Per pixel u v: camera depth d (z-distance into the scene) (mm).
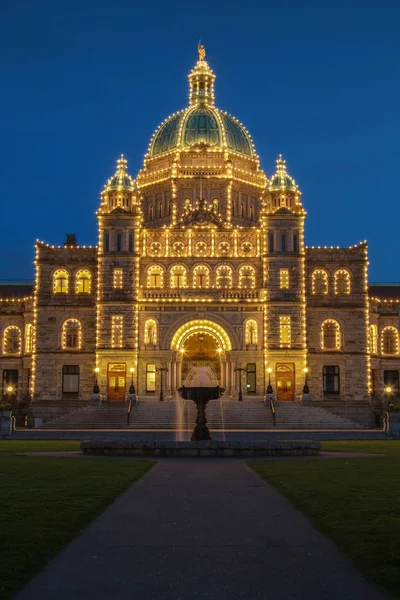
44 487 26484
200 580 14812
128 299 84688
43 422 81375
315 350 87000
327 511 21484
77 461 37250
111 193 86250
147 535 18766
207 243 87438
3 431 62875
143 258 86875
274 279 85375
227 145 97250
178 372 84375
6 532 18062
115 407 77250
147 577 15023
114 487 26766
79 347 87000
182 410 76125
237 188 96188
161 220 95688
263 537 18500
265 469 33812
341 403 84750
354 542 17219
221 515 21625
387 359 93438
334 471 32156
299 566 15750
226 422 74125
